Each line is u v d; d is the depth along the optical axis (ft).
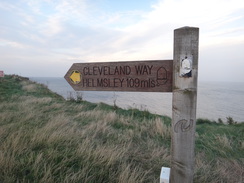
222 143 14.55
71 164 8.43
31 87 50.11
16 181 6.93
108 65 5.97
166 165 9.71
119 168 8.43
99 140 12.37
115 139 13.06
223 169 10.28
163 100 101.24
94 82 6.24
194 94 4.80
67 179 6.93
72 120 17.65
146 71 5.52
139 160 10.11
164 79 5.33
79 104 30.68
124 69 5.79
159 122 18.45
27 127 13.43
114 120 19.39
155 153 11.03
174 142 5.08
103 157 9.12
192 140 4.93
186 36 4.67
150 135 15.74
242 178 9.60
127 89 5.82
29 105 23.89
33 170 7.55
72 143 10.75
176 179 5.16
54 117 17.52
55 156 8.68
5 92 37.42
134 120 21.09
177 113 4.94
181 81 4.81
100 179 7.53
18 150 9.14
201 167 9.93
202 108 90.12
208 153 12.81
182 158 5.01
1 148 9.12
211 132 18.81
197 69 4.78
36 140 10.34
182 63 4.73
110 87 6.03
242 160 11.96
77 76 6.46
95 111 23.27
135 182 7.38
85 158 8.95
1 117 16.19
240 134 18.10
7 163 7.63
